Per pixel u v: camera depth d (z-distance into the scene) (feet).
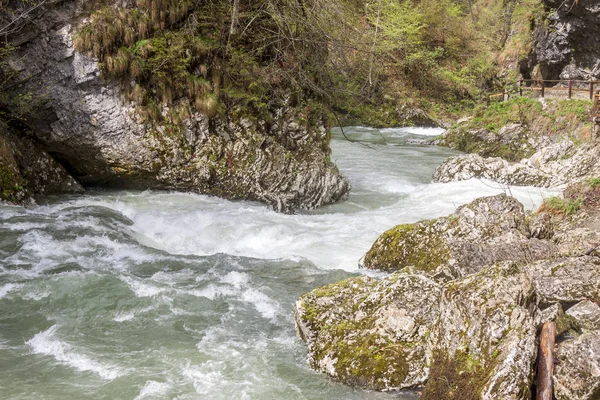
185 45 36.24
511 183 47.80
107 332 19.99
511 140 66.08
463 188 45.57
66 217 30.48
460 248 25.22
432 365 16.42
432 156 63.31
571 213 33.63
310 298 20.71
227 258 27.73
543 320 17.17
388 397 16.96
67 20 33.04
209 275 25.29
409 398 16.87
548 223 29.37
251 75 38.91
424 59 104.37
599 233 28.99
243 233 31.73
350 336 18.89
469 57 111.75
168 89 35.81
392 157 61.57
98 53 33.50
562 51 81.61
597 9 74.38
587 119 60.75
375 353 17.94
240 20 39.60
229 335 20.24
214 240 31.04
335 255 29.76
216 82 37.37
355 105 81.56
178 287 23.70
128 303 21.90
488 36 115.96
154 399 16.14
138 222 32.19
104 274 23.97
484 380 14.73
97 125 34.55
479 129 68.44
